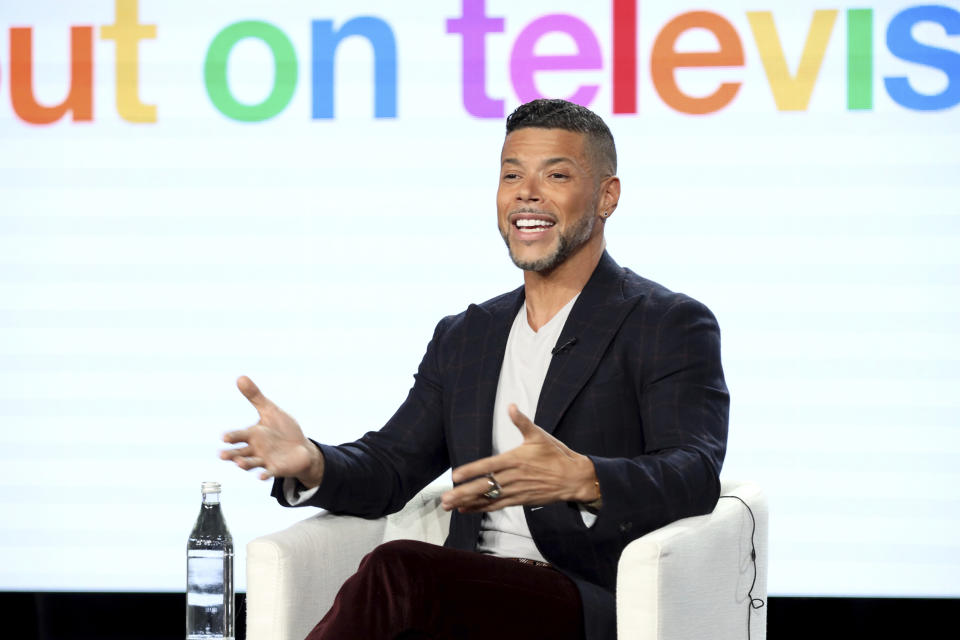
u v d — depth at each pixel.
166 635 13.99
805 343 13.23
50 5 14.10
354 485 8.45
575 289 8.91
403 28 13.75
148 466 13.95
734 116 13.32
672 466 7.64
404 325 13.70
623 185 13.41
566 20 13.53
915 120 13.17
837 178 13.23
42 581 14.05
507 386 8.81
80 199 14.04
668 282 13.37
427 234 13.69
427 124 13.70
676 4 13.40
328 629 7.15
